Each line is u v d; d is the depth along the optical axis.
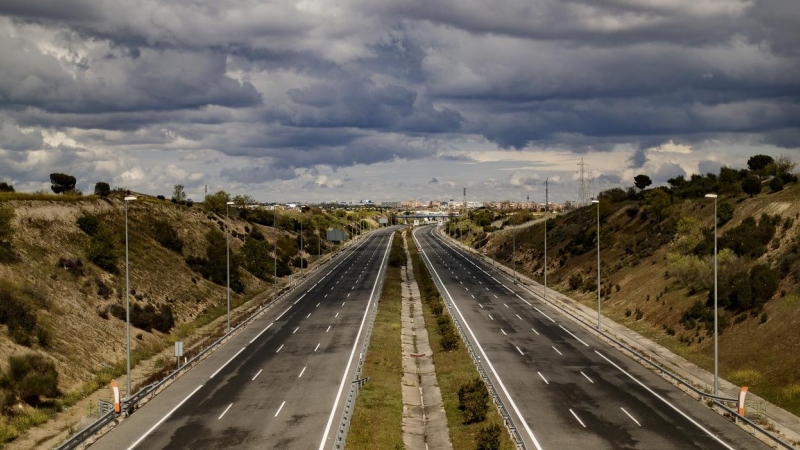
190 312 74.69
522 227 171.75
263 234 137.25
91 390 45.84
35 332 49.22
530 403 41.59
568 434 35.59
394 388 46.22
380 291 95.75
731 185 96.12
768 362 48.19
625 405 41.00
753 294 57.75
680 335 60.44
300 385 45.69
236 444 34.03
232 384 46.03
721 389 45.44
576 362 52.88
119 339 57.50
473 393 39.69
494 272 122.56
